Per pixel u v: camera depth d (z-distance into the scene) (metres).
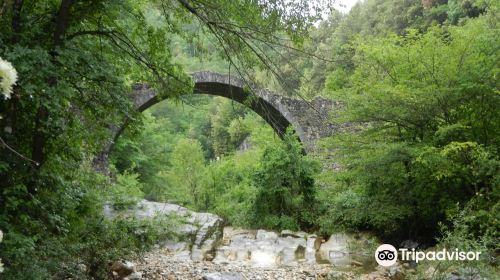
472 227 6.30
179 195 16.61
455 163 6.86
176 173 17.08
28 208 4.05
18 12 4.07
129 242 6.60
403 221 8.58
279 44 4.87
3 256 3.38
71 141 4.90
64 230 4.28
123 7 5.07
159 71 5.68
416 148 7.11
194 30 5.48
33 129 4.44
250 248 9.64
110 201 9.95
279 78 4.94
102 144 5.45
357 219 8.96
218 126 27.36
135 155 18.88
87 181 5.98
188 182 16.70
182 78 5.81
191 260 8.11
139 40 5.80
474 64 7.18
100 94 4.65
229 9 4.81
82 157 5.41
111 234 6.06
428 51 7.62
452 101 7.35
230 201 14.86
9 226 3.58
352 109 8.10
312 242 10.09
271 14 4.73
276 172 12.06
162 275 6.43
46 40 4.45
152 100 14.98
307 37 4.95
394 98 7.43
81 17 4.92
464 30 7.57
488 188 6.88
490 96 7.23
